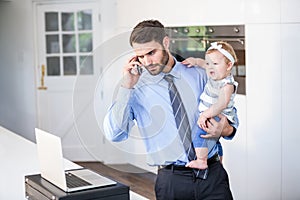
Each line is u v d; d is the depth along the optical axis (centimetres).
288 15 364
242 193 389
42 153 145
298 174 374
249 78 379
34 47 587
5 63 592
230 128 167
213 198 178
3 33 588
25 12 583
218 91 146
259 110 378
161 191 181
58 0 577
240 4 380
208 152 160
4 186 178
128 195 136
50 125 594
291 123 372
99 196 132
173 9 426
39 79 592
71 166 207
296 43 365
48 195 133
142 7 457
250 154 383
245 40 379
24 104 595
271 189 381
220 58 146
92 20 577
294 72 369
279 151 376
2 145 267
